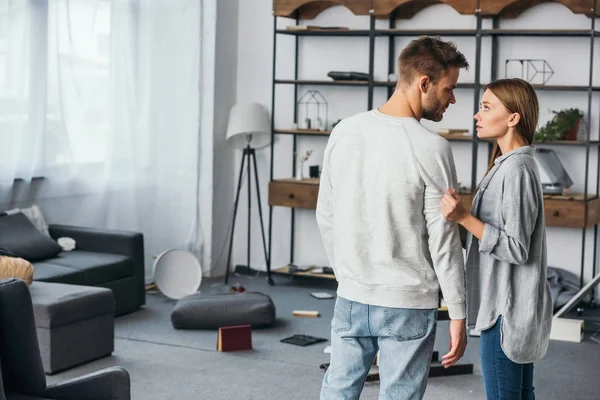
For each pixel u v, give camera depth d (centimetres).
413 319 267
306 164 809
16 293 295
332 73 757
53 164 671
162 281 684
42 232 656
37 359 299
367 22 775
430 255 270
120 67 716
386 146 264
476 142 702
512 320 302
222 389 475
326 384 282
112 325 536
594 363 540
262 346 562
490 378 311
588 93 704
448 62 269
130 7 719
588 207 666
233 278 803
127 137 729
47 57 654
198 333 594
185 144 778
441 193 263
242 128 762
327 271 767
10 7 621
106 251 664
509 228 295
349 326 275
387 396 270
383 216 264
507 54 729
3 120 627
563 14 712
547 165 686
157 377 494
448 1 701
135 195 741
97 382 303
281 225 820
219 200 811
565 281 699
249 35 815
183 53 770
